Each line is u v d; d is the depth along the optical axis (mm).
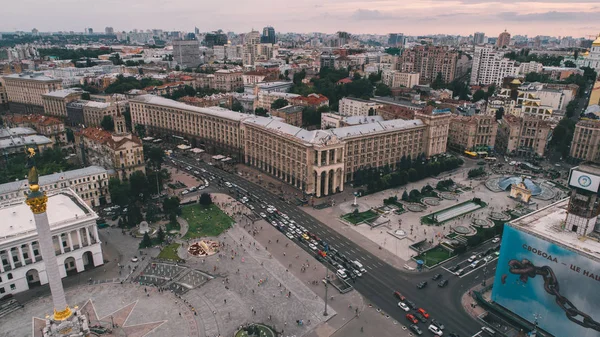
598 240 138000
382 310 155375
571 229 143000
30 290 164625
